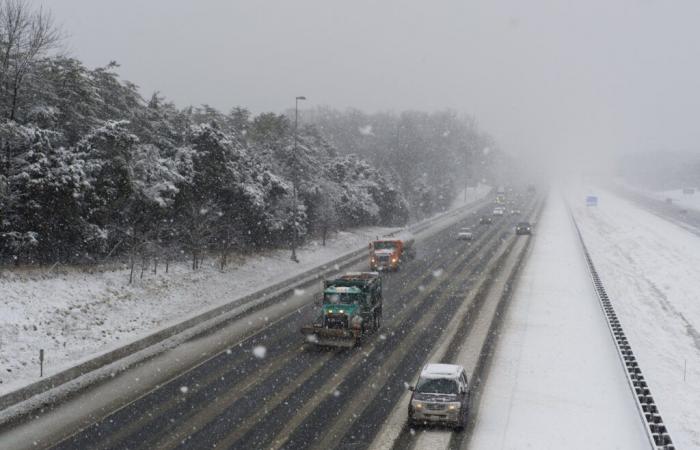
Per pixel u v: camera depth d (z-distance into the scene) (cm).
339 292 2519
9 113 2888
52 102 3144
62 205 2786
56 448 1488
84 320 2533
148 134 3788
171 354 2317
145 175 3288
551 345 2527
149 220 3469
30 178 2717
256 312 3073
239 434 1589
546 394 1950
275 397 1870
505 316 3047
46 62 3100
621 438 1614
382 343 2536
